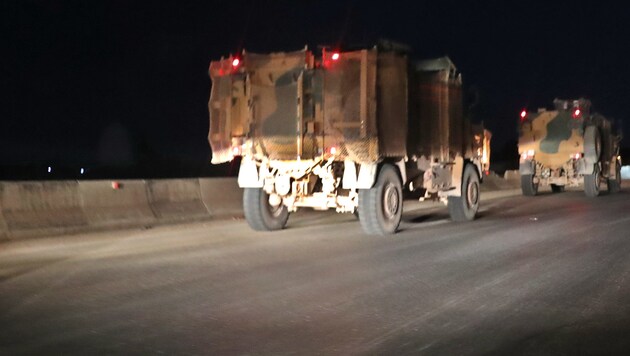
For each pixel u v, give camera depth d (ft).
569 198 82.79
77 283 31.09
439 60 51.44
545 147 86.89
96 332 23.58
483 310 26.35
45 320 25.05
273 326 24.29
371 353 21.36
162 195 55.31
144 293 29.09
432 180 52.03
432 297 28.37
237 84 47.50
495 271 33.76
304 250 40.24
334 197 46.83
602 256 37.88
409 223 54.65
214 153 48.21
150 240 44.60
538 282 31.19
